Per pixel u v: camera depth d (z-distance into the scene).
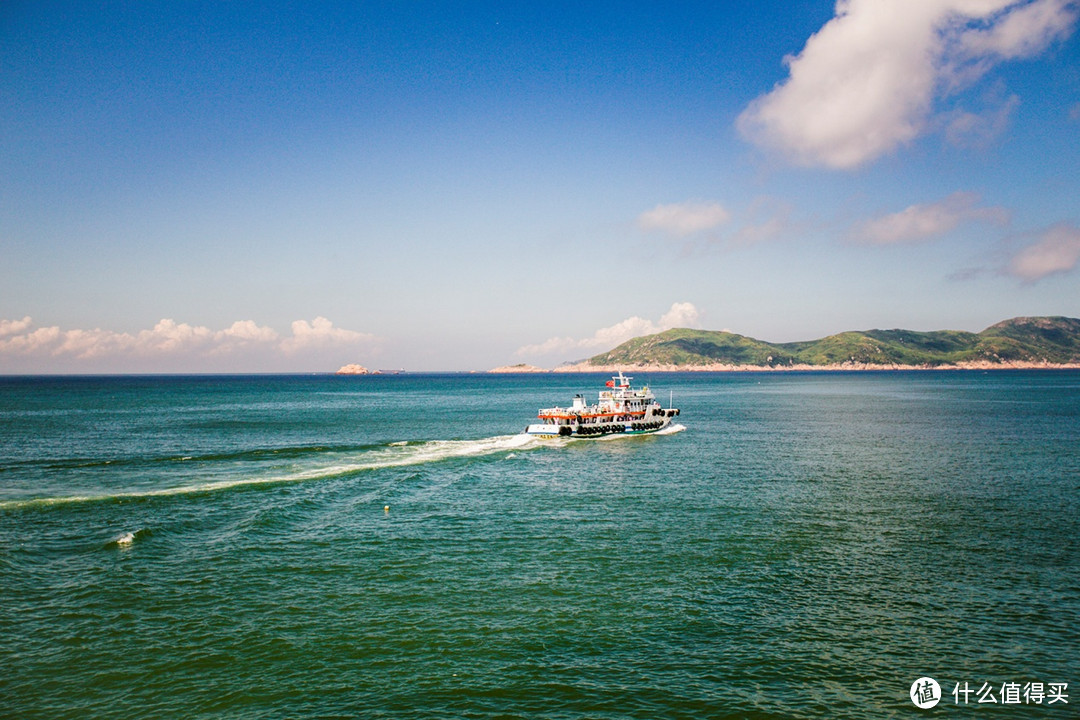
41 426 94.81
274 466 59.00
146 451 68.69
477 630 24.78
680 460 66.81
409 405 158.88
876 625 25.59
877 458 67.62
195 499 44.72
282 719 19.08
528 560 32.91
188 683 20.89
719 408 148.50
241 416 118.06
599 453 72.25
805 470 60.22
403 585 29.25
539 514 42.44
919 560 33.12
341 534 37.12
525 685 21.03
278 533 36.97
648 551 34.47
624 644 23.86
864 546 35.50
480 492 49.50
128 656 22.45
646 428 94.50
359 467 58.41
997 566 32.22
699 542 36.19
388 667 22.02
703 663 22.58
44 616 25.33
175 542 34.81
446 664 22.27
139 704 19.73
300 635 24.17
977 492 49.50
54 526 37.25
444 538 36.66
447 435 88.69
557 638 24.25
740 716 19.52
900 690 21.05
